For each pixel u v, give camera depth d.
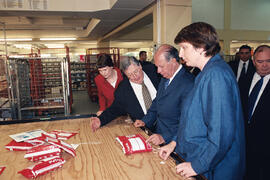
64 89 4.96
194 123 1.18
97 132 1.74
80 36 11.02
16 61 4.61
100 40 12.05
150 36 12.23
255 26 8.53
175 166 1.16
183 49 1.18
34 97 5.47
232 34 8.23
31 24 8.61
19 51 14.46
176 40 1.19
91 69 8.27
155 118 1.98
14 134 1.67
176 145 1.37
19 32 10.20
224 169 1.19
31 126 1.92
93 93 8.48
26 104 5.37
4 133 1.74
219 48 1.14
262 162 2.03
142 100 2.14
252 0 8.35
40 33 10.48
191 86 1.58
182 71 1.64
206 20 7.98
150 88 2.13
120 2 4.74
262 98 1.97
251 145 2.05
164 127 1.74
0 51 11.86
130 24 6.79
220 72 1.07
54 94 5.51
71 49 15.44
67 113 5.04
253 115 2.03
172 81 1.64
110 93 2.64
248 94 2.14
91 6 5.36
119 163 1.20
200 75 1.17
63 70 4.88
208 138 1.06
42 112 5.91
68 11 5.26
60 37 10.83
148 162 1.21
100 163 1.21
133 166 1.17
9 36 10.35
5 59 4.30
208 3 7.90
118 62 7.41
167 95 1.66
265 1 8.48
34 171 1.07
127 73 1.96
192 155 1.21
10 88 4.44
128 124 1.96
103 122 1.90
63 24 9.32
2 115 4.44
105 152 1.35
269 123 1.94
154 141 1.48
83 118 2.17
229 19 8.12
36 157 1.21
